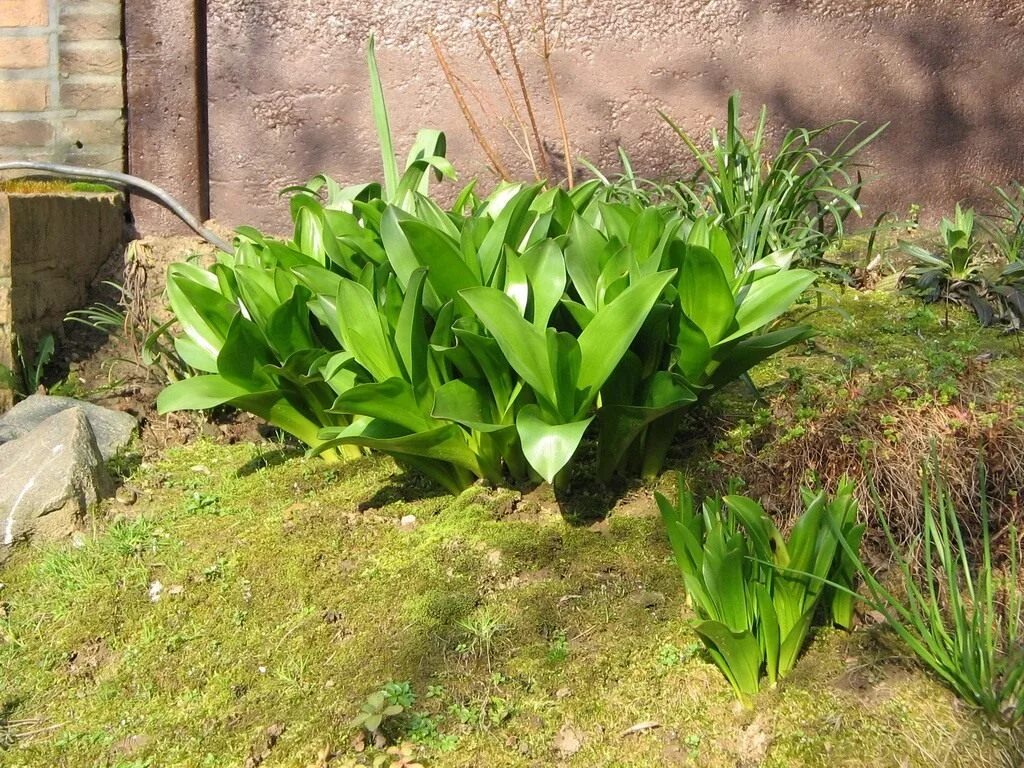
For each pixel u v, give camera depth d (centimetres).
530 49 506
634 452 310
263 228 516
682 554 236
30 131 500
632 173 471
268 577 289
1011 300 402
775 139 506
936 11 499
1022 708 222
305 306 330
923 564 276
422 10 504
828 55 502
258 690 256
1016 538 280
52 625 286
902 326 399
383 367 300
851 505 247
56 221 429
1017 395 324
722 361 294
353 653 261
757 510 233
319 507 319
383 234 298
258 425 394
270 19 505
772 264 312
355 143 510
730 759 225
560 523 295
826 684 237
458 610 265
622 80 506
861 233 477
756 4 500
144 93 499
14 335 397
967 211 477
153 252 482
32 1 493
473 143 510
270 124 510
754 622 237
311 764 232
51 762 245
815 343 384
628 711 238
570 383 258
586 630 259
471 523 297
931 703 229
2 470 330
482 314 261
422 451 294
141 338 441
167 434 388
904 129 505
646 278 256
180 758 241
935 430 299
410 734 236
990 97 504
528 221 317
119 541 311
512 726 237
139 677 266
